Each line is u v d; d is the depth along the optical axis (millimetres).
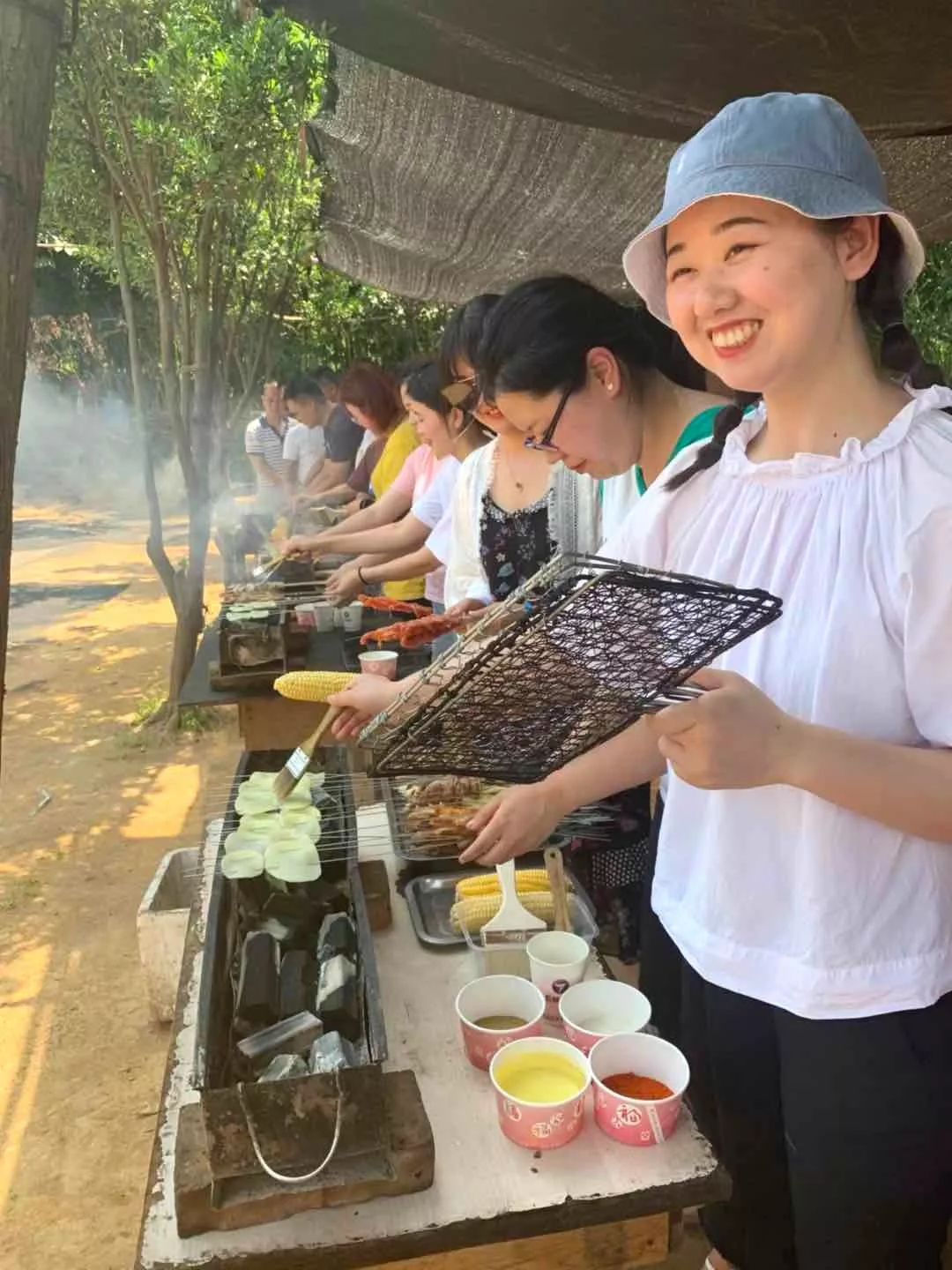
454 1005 1597
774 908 1304
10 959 3445
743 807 1302
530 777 1184
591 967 1670
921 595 1099
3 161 1234
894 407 1218
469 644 1022
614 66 2650
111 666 6996
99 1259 2260
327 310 14180
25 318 1294
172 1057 1456
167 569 5645
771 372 1139
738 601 920
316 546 4047
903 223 1096
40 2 1244
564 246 5930
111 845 4289
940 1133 1263
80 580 9961
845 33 2432
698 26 2463
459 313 2582
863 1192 1289
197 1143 1225
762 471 1256
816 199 1045
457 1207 1202
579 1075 1353
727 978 1350
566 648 954
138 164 5055
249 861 1772
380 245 7480
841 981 1229
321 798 2025
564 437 1807
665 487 1417
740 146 1062
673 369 1934
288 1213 1190
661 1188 1225
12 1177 2502
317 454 8227
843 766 1073
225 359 7348
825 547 1188
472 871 1975
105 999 3201
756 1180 1524
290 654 3420
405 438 4910
